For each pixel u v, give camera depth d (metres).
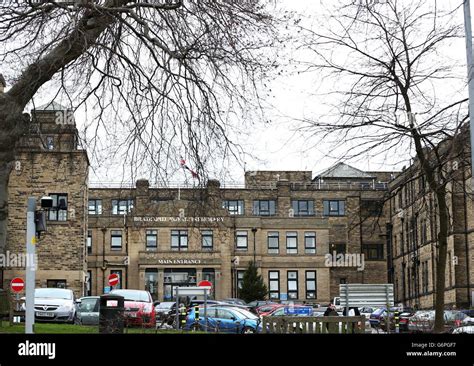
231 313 35.53
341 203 86.06
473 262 62.81
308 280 80.69
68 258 56.91
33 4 19.81
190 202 21.89
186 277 77.12
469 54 15.65
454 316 39.06
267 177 86.25
